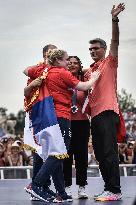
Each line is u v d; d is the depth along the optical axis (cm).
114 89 891
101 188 1127
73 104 930
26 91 838
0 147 1780
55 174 842
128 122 3114
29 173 1634
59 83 830
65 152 822
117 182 880
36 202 841
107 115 880
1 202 843
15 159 1778
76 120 934
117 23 877
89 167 1677
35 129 830
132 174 1756
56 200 841
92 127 891
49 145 819
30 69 869
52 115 821
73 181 1358
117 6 871
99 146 884
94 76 838
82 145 937
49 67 847
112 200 872
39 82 828
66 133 833
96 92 886
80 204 808
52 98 829
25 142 845
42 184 838
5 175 1620
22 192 1030
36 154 879
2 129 2988
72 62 924
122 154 1958
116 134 886
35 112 831
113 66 889
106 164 876
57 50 850
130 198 902
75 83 829
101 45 906
